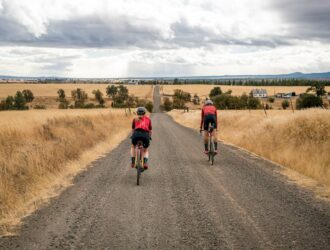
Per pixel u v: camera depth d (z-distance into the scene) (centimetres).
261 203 705
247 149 1605
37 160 969
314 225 571
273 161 1252
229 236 528
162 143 1873
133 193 800
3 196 703
